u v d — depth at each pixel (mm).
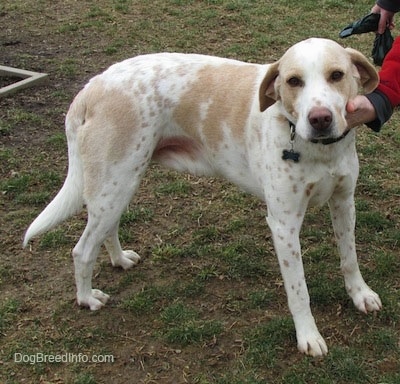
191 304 2227
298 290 2023
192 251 2422
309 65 1821
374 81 1910
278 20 4480
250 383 1968
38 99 3424
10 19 4723
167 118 2115
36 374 2033
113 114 2070
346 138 1937
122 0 4992
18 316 2201
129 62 2141
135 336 2129
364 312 2152
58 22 4617
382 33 2377
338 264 2352
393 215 2555
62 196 2152
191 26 4422
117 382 2004
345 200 2074
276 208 1994
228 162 2117
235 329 2133
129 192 2125
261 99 1924
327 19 4484
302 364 2010
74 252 2168
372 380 1966
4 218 2598
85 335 2137
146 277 2338
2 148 2986
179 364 2041
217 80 2080
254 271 2330
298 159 1934
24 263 2400
